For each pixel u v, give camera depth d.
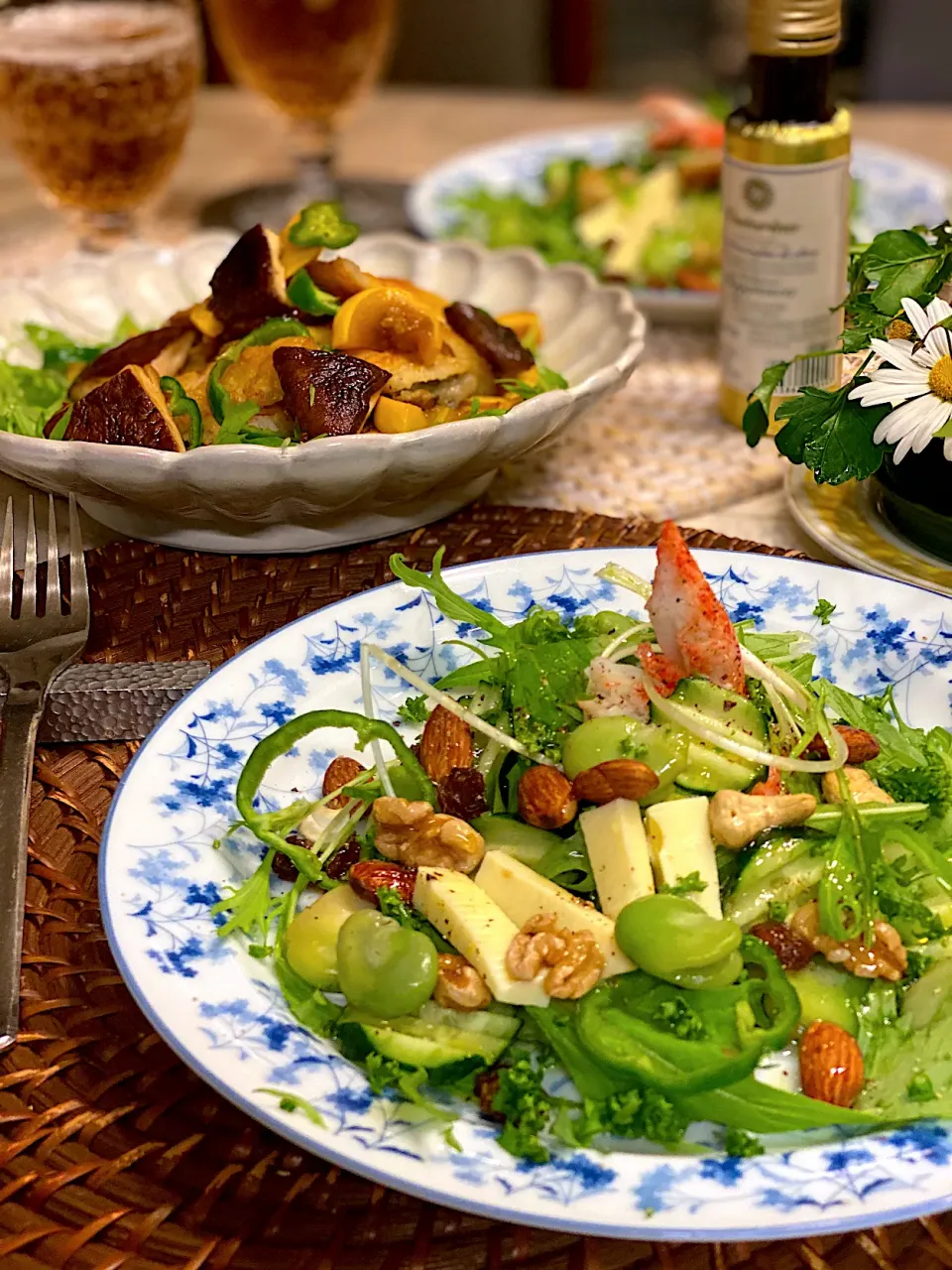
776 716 0.36
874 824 0.33
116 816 0.33
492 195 0.80
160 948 0.30
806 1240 0.26
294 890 0.34
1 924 0.32
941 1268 0.26
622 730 0.34
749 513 0.52
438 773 0.36
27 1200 0.27
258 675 0.39
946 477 0.43
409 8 1.41
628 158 0.85
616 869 0.32
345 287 0.50
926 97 1.28
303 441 0.46
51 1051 0.30
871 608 0.41
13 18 0.68
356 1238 0.26
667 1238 0.23
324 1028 0.30
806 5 0.49
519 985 0.29
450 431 0.43
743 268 0.53
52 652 0.41
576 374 0.55
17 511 0.51
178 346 0.51
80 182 0.69
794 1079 0.29
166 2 0.70
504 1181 0.25
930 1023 0.30
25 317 0.59
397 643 0.41
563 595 0.42
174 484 0.43
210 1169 0.28
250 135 0.94
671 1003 0.29
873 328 0.45
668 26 1.74
